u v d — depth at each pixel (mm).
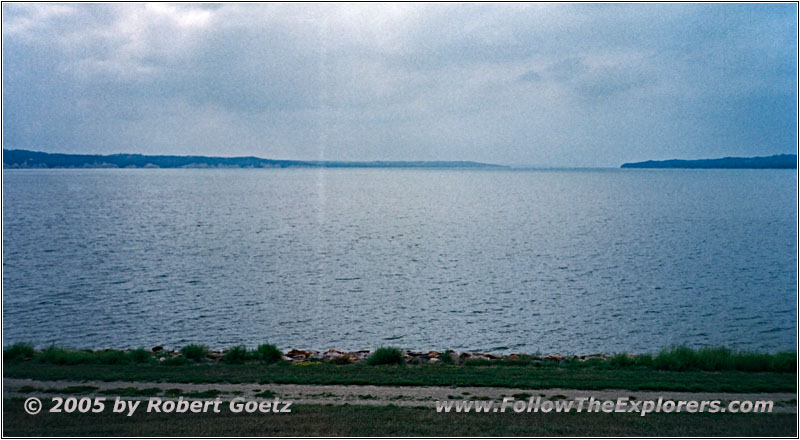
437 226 78250
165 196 136750
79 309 31922
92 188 166000
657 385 13898
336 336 27562
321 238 65438
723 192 149750
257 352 17453
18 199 118688
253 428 10961
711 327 28906
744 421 11648
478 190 176125
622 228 74188
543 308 32781
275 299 34875
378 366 16188
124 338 26844
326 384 14055
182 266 46438
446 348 25766
